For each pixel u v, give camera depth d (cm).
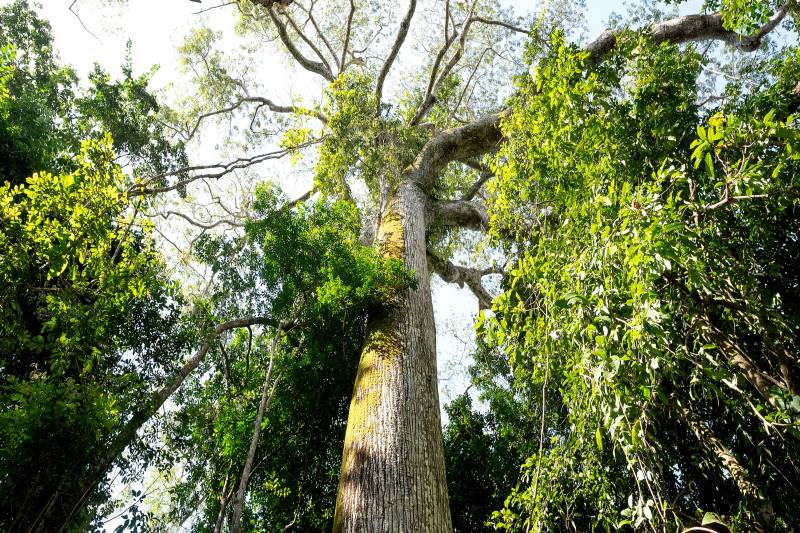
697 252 285
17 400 427
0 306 445
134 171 1030
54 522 425
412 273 724
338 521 425
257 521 657
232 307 782
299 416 690
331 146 1034
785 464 331
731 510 364
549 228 436
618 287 293
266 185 737
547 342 358
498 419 809
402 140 1106
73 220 473
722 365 298
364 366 620
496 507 685
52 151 766
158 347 613
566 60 454
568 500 411
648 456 293
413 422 522
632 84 552
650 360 274
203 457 689
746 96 504
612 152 414
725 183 272
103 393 485
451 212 1180
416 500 429
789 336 304
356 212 920
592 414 345
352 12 1376
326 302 625
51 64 1150
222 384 747
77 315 475
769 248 371
